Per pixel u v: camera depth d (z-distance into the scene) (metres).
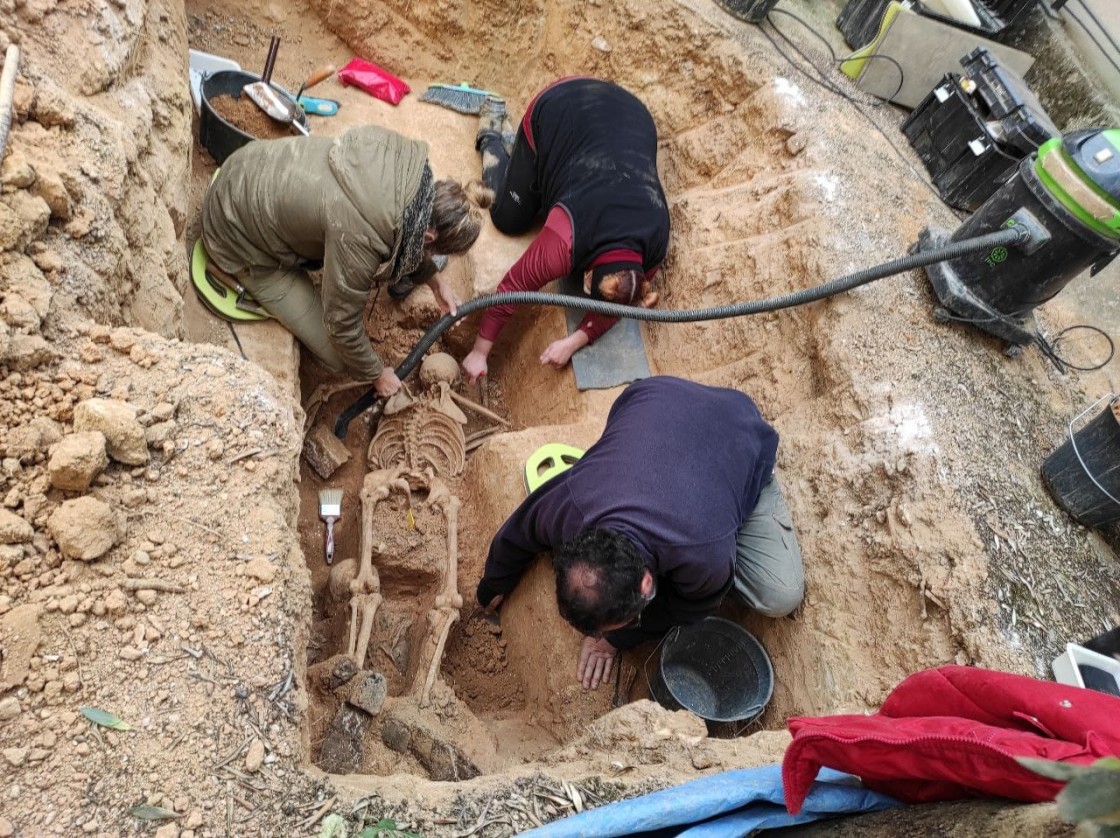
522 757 2.21
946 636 2.00
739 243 3.03
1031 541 2.19
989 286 2.53
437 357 3.08
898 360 2.52
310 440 2.81
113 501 1.49
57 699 1.30
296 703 1.43
